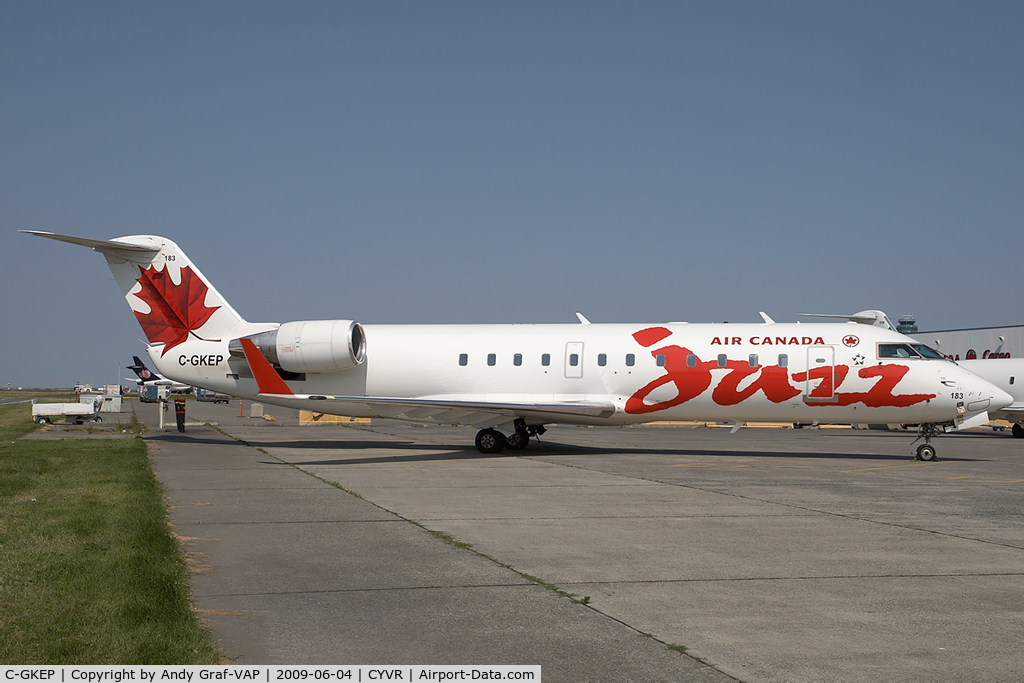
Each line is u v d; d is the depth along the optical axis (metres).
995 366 36.94
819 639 6.99
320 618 7.56
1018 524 12.55
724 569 9.54
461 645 6.81
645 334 24.28
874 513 13.53
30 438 29.25
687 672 6.20
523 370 24.36
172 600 7.88
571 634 7.11
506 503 14.45
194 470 19.52
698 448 27.89
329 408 25.62
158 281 26.12
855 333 23.33
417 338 25.27
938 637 7.06
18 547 10.07
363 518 12.84
